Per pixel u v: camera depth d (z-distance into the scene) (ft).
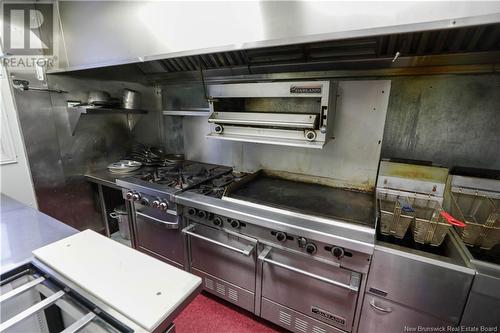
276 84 4.34
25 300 2.82
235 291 5.10
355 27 2.99
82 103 6.48
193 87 6.97
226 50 3.92
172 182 5.82
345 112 4.97
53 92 6.18
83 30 5.44
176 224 5.33
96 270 2.52
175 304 2.10
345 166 5.27
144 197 5.61
